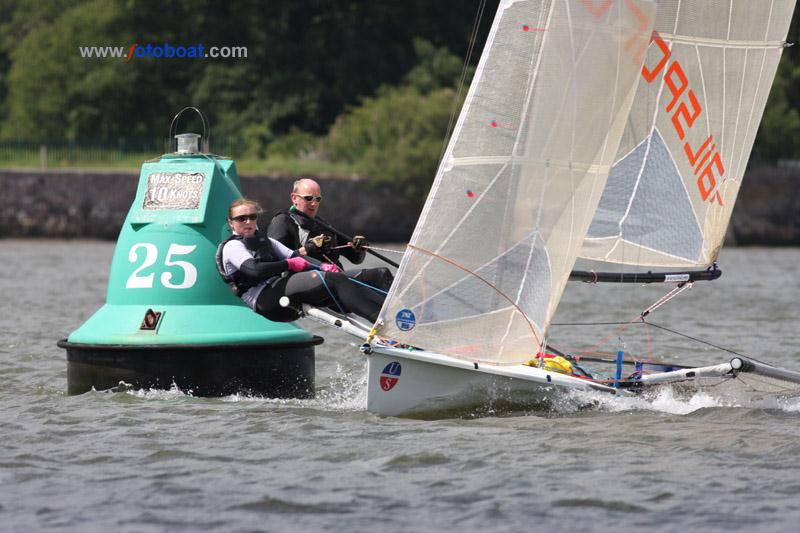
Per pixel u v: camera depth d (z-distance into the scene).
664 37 39.66
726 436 30.78
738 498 25.25
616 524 23.59
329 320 33.97
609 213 40.09
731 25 39.94
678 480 26.59
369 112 185.12
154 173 38.88
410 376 33.12
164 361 36.25
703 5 39.62
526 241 33.25
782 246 174.75
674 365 38.88
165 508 24.59
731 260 131.62
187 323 36.56
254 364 36.72
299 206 36.94
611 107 33.53
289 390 37.56
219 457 28.56
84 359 37.19
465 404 33.34
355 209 171.62
